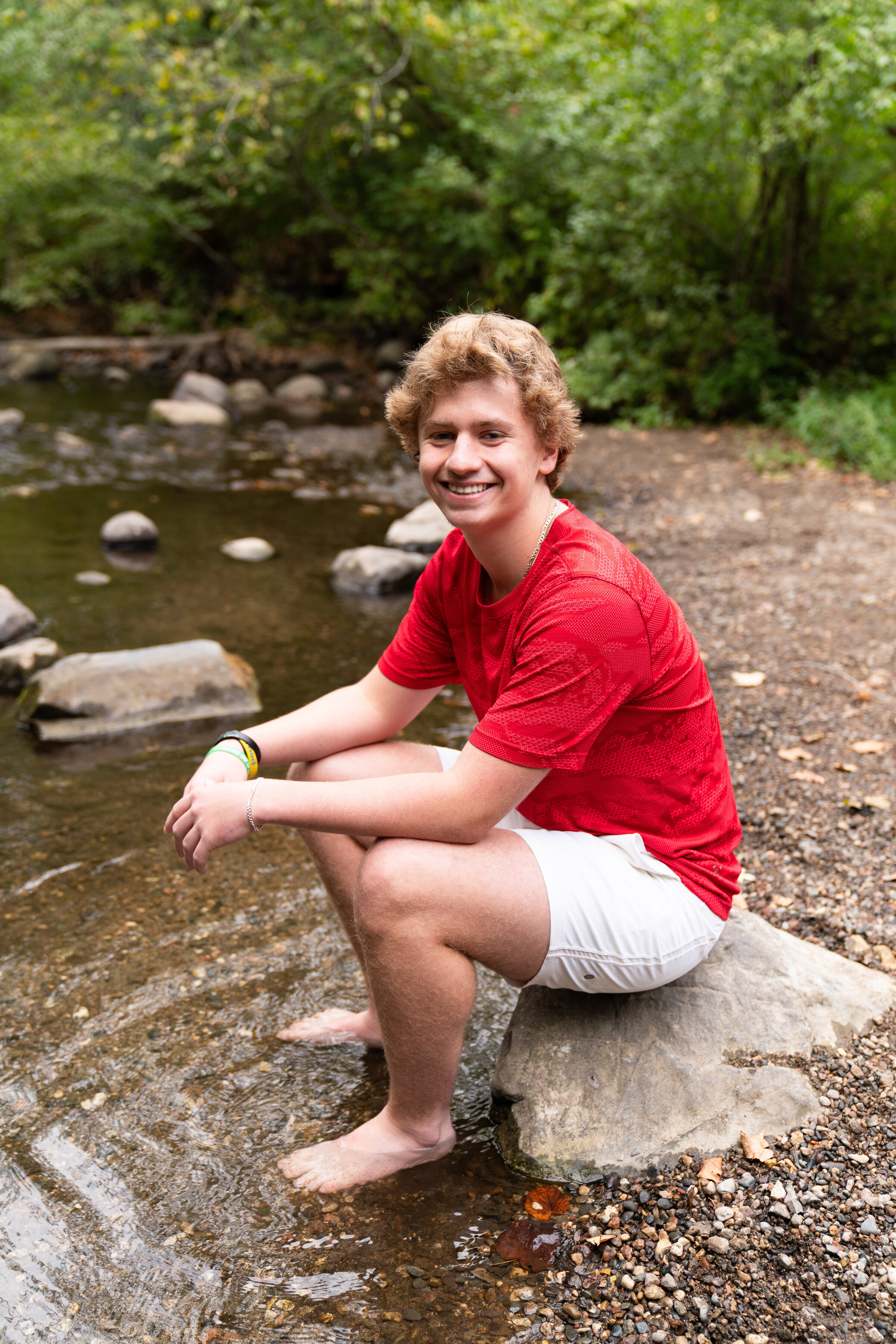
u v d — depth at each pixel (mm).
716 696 4109
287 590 5477
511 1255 1896
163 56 11711
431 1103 2057
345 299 13828
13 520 6578
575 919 1936
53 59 12625
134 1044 2416
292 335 13484
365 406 10953
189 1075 2336
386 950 1889
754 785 3443
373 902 1874
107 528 6109
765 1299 1768
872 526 6109
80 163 13172
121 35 11477
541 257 10852
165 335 13844
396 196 12258
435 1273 1867
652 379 9516
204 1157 2127
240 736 2180
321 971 2670
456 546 2082
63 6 11711
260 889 2998
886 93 6762
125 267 14453
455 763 2066
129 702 4055
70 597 5281
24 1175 2062
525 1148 2082
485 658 2018
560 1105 2111
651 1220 1934
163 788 3559
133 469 8023
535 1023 2232
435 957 1894
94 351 12961
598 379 9617
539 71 10453
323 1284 1848
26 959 2678
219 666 4211
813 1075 2145
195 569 5766
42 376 12047
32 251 14492
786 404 8828
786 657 4422
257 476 7934
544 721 1805
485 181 11711
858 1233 1864
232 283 14664
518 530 1901
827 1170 1983
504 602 1932
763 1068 2137
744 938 2369
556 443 1888
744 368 8906
